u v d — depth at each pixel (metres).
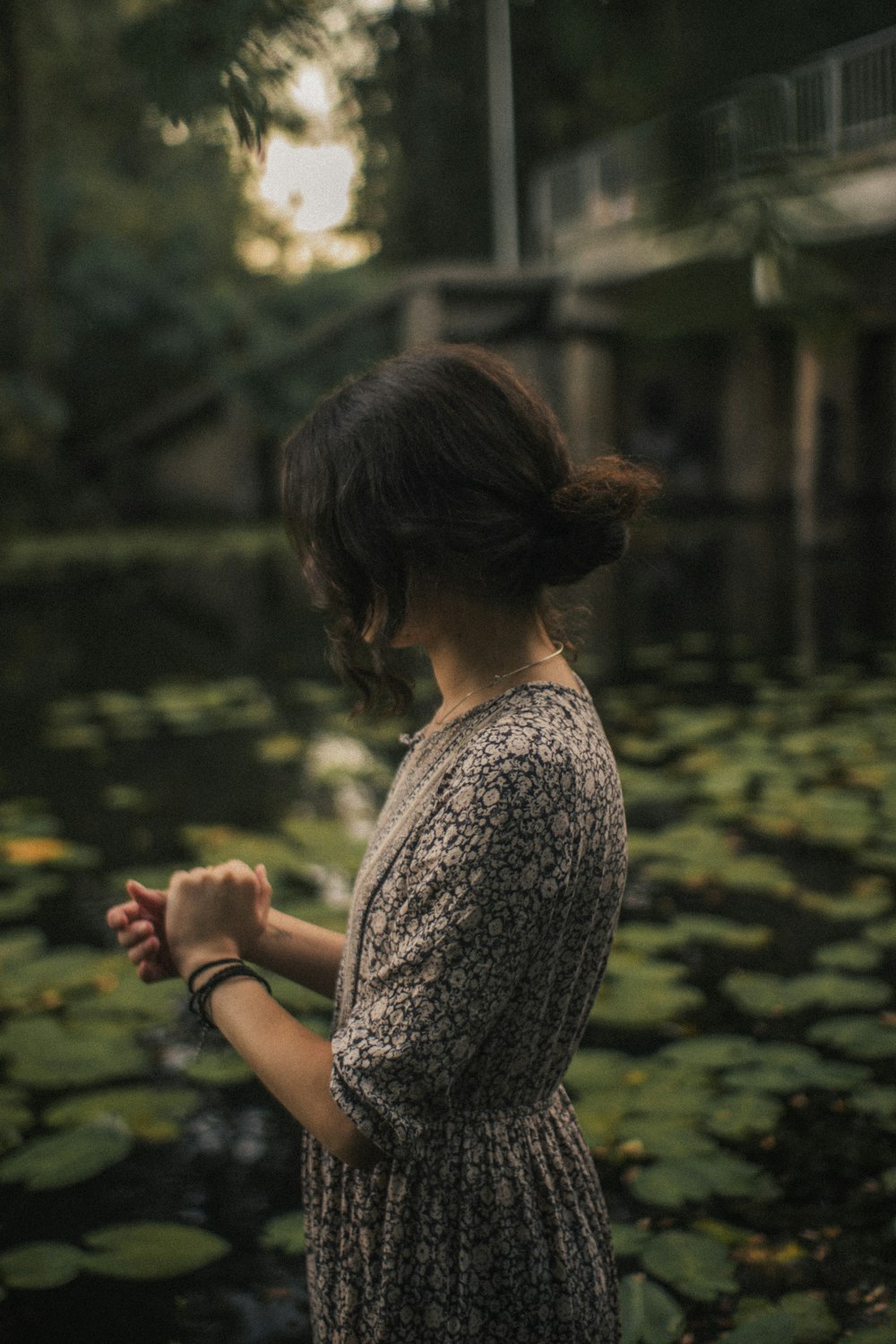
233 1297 1.78
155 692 6.91
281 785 4.80
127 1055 2.47
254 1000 1.09
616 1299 1.17
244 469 23.30
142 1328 1.72
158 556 15.95
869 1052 2.40
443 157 16.75
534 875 0.94
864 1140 2.13
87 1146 2.13
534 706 1.01
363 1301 1.08
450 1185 1.04
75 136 24.17
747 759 4.66
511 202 16.50
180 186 24.97
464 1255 1.04
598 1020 2.58
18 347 19.25
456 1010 0.93
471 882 0.94
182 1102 2.32
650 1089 2.26
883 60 7.11
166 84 1.40
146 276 23.50
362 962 1.05
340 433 1.00
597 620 9.12
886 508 17.41
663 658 7.36
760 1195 1.97
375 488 0.98
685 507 19.20
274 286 25.47
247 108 1.38
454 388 0.99
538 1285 1.06
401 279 16.14
